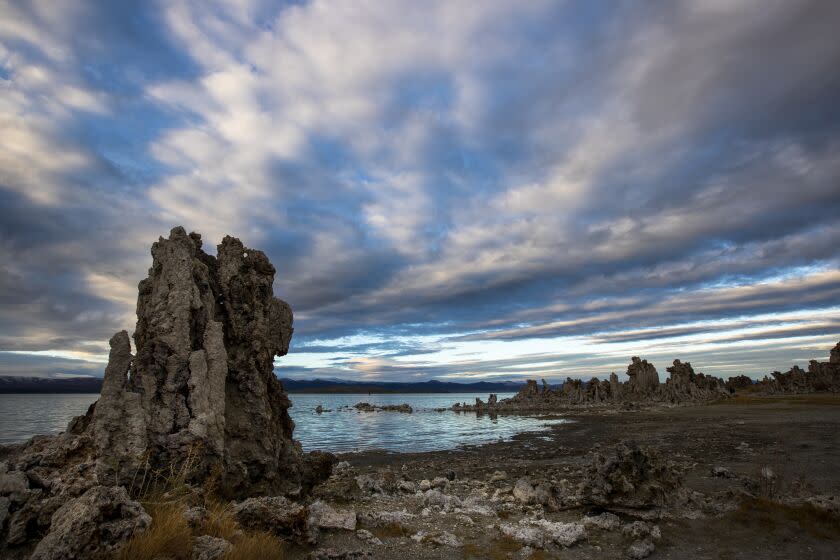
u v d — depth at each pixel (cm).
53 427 5350
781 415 5866
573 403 12125
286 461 1623
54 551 695
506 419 8644
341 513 1320
